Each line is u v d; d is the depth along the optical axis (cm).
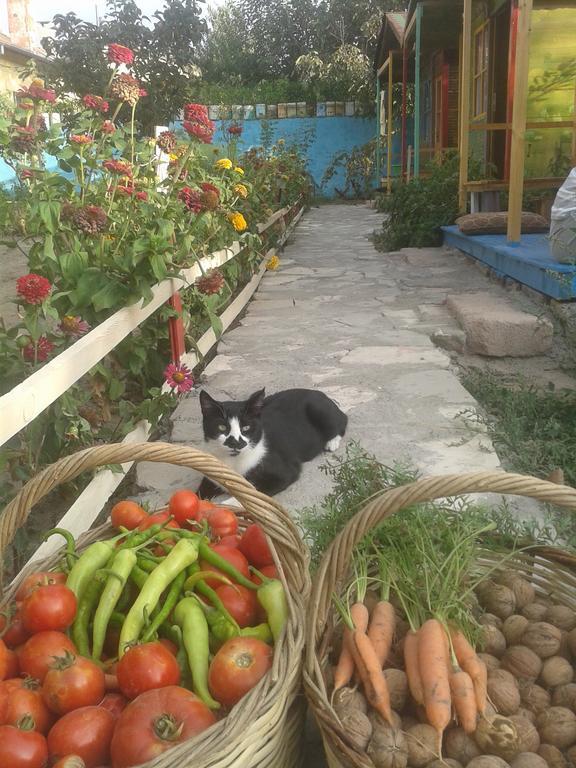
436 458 119
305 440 120
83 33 404
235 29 964
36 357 101
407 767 54
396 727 55
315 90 754
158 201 139
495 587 68
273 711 49
